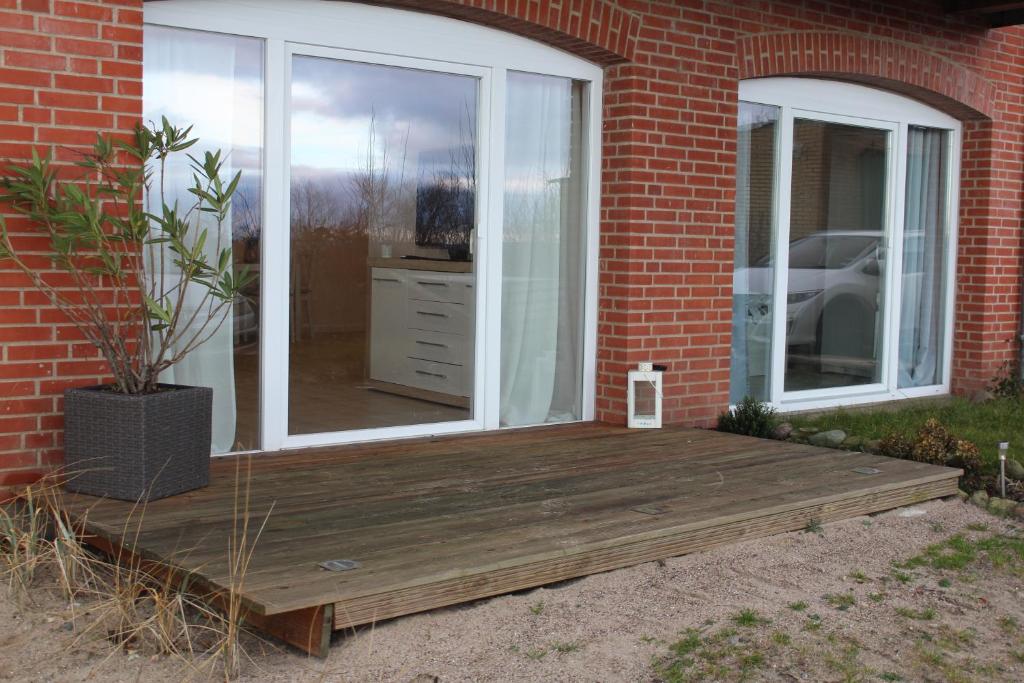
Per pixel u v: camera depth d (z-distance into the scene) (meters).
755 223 7.66
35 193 4.14
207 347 5.35
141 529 3.89
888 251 8.67
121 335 4.64
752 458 5.67
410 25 5.87
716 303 7.06
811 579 4.21
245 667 3.22
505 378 6.57
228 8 5.23
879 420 7.54
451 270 6.21
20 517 4.09
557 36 6.28
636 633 3.57
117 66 4.55
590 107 6.68
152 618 3.31
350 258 5.79
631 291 6.61
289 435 5.62
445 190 6.15
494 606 3.70
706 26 6.83
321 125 5.63
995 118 8.94
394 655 3.30
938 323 9.26
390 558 3.66
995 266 9.09
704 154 6.89
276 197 5.45
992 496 5.61
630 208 6.56
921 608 3.96
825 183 8.11
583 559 3.96
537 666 3.29
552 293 6.73
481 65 6.19
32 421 4.43
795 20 7.31
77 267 4.48
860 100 8.23
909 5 8.05
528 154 6.52
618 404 6.72
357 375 5.86
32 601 3.63
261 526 4.00
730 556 4.39
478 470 5.20
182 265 4.46
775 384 7.88
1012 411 8.16
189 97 5.19
